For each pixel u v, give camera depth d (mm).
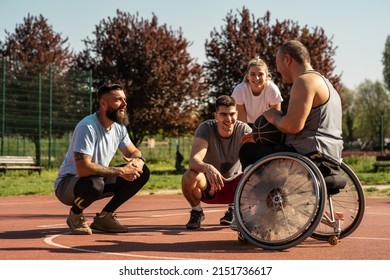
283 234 5996
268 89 8023
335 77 38500
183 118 38844
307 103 5934
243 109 8211
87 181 6984
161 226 8375
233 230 7629
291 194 6004
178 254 5727
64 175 7246
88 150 6930
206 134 7301
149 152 44156
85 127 6977
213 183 6777
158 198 14711
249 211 6203
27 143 27734
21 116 27422
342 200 6727
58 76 28688
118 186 7379
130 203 13156
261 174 6180
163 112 38281
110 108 7016
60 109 28703
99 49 39344
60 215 10430
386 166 26500
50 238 6914
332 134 6082
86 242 6566
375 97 95812
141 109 38156
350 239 6828
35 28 41312
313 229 5840
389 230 7723
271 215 6074
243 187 6219
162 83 38250
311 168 5887
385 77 89875
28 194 16453
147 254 5723
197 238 6938
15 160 25250
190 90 39094
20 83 27438
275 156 6047
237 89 8180
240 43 36375
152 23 39656
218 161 7391
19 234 7383
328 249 6086
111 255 5660
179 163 29891
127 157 7430
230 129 7258
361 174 23594
